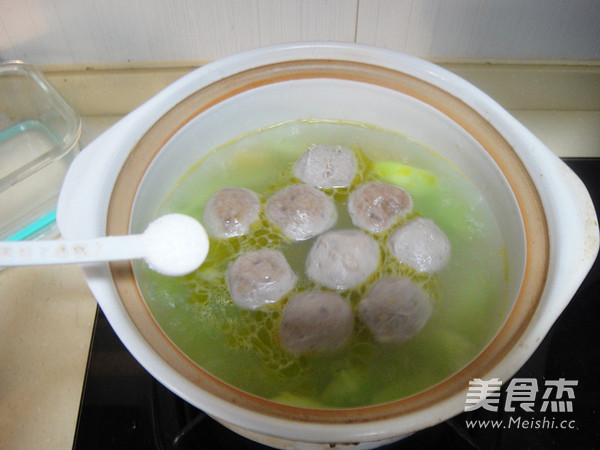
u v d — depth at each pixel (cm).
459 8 28
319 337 20
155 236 17
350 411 15
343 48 23
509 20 29
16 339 25
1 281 27
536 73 31
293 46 22
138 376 23
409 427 15
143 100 32
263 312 22
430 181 25
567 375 23
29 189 28
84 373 24
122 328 16
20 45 29
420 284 22
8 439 22
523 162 20
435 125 24
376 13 28
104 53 30
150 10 28
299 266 23
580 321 24
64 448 22
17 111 31
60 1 27
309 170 25
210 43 30
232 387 16
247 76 23
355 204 24
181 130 22
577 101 32
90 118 32
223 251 23
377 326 21
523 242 20
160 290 21
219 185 25
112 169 19
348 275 22
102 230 18
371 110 25
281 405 15
